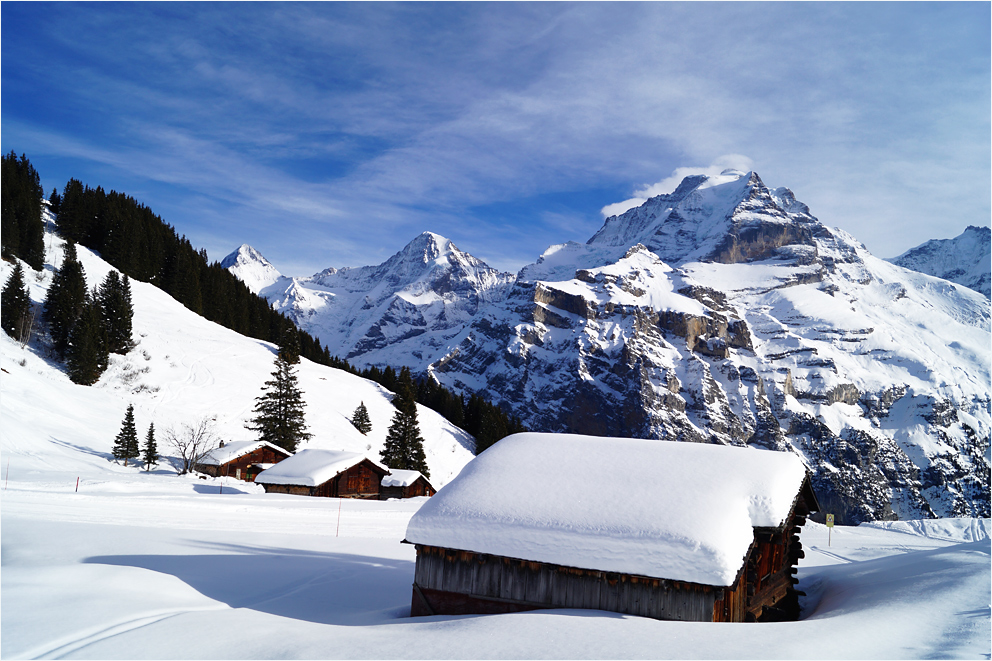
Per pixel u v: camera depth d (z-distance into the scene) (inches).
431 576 645.9
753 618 636.1
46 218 5093.5
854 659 403.2
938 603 546.3
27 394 2586.1
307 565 961.5
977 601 535.5
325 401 4055.1
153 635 529.3
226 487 2059.5
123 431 2331.4
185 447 2487.7
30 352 3169.3
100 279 4407.0
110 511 1302.9
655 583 554.3
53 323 3351.4
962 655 398.0
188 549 1005.2
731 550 540.4
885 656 407.8
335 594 791.1
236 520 1365.7
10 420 2241.6
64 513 1229.1
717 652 422.9
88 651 490.3
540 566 602.5
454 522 633.6
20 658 483.8
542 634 481.1
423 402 5669.3
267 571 897.5
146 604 645.3
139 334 3897.6
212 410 3284.9
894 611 536.1
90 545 965.8
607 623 507.8
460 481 707.4
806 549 1472.7
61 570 756.6
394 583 878.4
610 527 575.2
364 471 2480.3
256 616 619.5
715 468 658.8
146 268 5123.0
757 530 607.8
